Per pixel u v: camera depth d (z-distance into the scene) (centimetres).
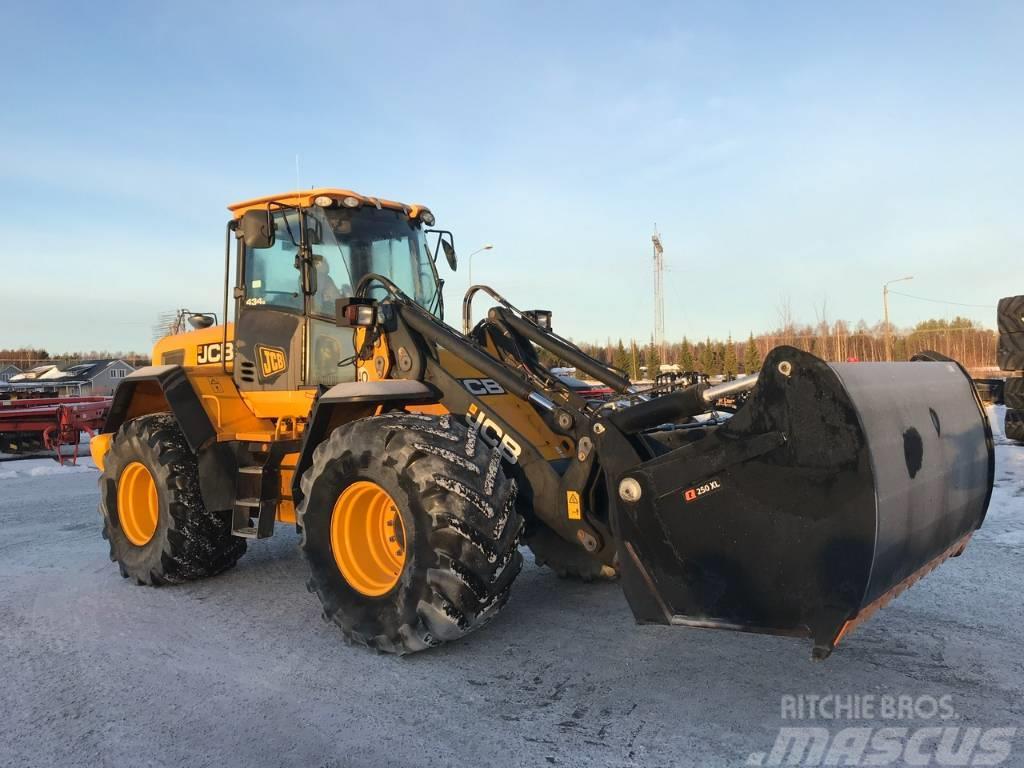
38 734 311
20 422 1354
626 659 375
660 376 475
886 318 3988
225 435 525
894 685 336
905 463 305
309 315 508
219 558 542
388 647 379
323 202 497
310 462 451
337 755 289
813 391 285
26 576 567
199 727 315
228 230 559
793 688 336
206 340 596
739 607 305
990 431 391
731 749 285
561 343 481
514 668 367
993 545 565
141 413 615
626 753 284
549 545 517
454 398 435
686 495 315
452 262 568
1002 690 328
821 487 284
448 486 361
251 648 406
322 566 411
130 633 435
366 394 406
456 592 356
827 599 284
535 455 406
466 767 278
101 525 761
